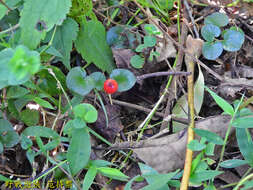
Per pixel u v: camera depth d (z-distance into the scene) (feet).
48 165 1.07
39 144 1.01
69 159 0.99
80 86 1.07
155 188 0.94
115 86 1.07
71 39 1.12
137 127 1.17
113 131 1.13
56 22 1.05
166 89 1.15
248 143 1.00
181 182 0.97
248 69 1.19
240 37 1.16
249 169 1.00
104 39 1.19
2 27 1.14
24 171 1.09
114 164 1.06
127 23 1.24
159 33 1.15
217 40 1.17
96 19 1.20
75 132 0.99
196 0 1.27
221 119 1.06
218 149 1.07
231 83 1.15
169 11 1.28
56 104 1.11
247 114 1.03
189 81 1.12
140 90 1.20
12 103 1.08
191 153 0.99
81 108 0.98
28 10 1.05
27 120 1.09
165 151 1.04
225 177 1.05
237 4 1.26
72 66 1.21
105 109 1.14
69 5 1.05
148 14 1.25
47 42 1.13
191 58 1.16
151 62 1.19
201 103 1.12
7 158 1.09
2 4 1.08
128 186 0.96
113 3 1.25
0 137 1.04
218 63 1.21
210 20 1.21
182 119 1.11
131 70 1.18
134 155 1.06
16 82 0.94
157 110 1.18
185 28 1.23
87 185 0.99
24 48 0.91
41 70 1.09
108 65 1.18
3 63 0.97
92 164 1.02
